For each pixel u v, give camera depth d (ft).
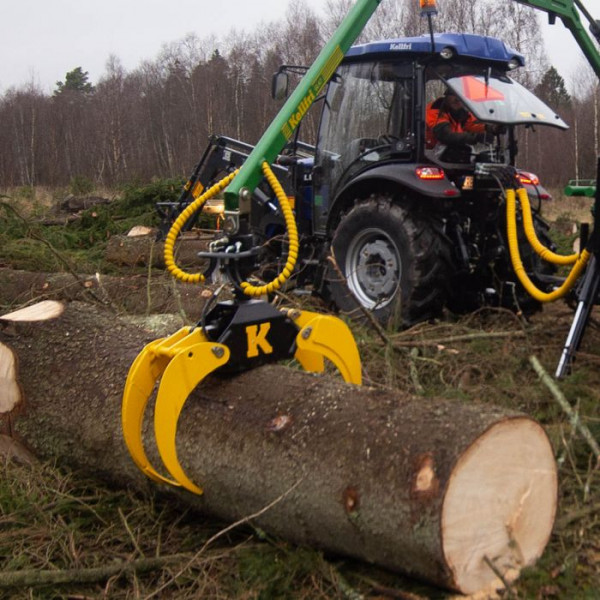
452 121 19.06
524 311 18.19
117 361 11.34
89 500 10.94
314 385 9.64
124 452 10.57
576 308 15.19
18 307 18.89
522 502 8.40
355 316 17.95
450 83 17.74
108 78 132.16
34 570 9.08
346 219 18.85
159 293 18.93
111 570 9.05
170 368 9.37
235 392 9.87
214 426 9.57
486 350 14.79
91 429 10.93
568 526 9.56
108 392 10.98
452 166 18.45
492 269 17.65
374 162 19.52
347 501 8.34
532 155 88.38
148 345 9.84
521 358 14.33
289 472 8.83
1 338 12.21
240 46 110.83
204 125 106.11
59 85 189.67
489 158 19.12
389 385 13.20
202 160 25.71
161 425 9.38
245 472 9.20
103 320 12.52
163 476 10.01
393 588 8.57
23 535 9.98
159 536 9.80
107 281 20.03
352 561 9.09
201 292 18.61
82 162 121.19
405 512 7.93
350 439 8.57
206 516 10.32
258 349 10.17
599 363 13.78
